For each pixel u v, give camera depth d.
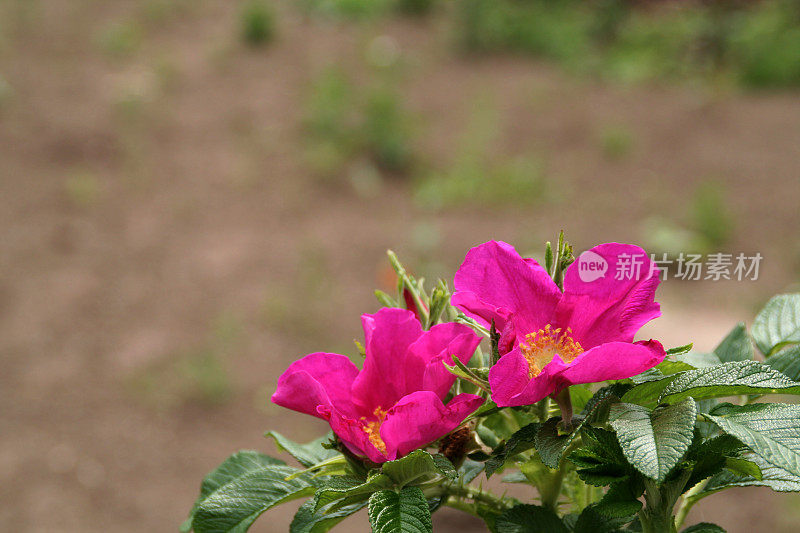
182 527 1.09
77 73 10.19
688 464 0.85
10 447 5.15
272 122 9.21
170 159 8.46
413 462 0.88
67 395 5.57
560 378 0.87
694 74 10.63
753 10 11.90
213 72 10.45
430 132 9.19
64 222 7.40
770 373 0.81
